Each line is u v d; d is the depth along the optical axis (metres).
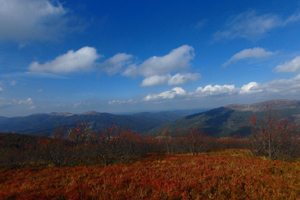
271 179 8.94
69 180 9.78
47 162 17.88
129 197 7.15
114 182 8.95
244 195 7.27
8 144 35.78
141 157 20.59
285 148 15.52
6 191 8.02
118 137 16.50
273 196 7.08
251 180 8.83
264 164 12.13
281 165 11.70
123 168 12.22
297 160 14.89
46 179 10.09
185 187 8.06
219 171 10.57
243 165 12.20
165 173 10.64
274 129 15.53
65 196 7.18
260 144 16.67
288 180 8.88
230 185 8.30
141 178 9.73
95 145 16.31
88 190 7.83
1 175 11.67
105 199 6.93
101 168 12.60
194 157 18.00
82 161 16.98
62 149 16.33
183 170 11.30
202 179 9.05
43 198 6.94
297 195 7.17
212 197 7.09
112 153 15.67
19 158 24.06
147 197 7.15
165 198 7.01
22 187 8.66
